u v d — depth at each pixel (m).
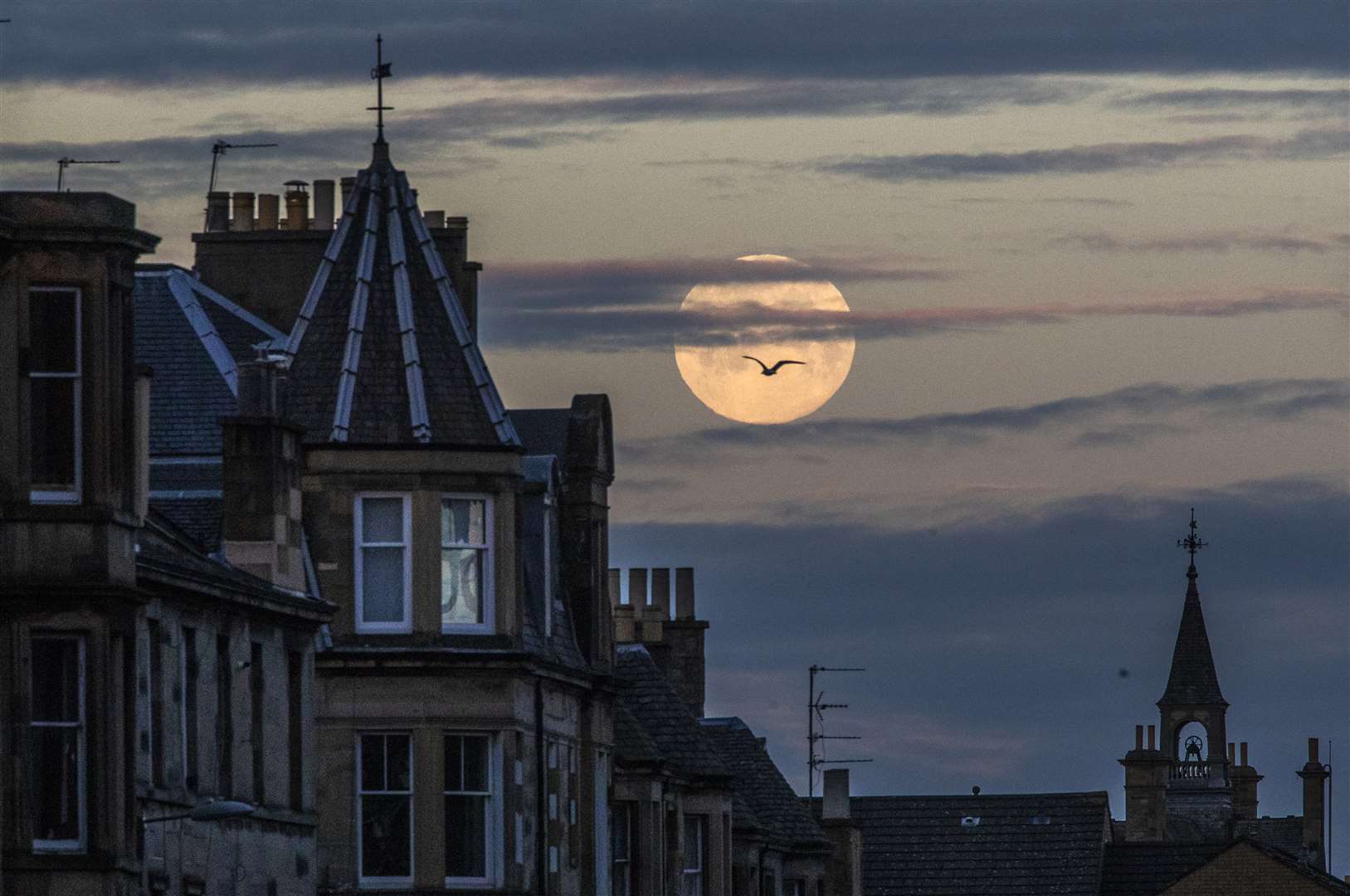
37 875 143.75
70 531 145.38
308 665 182.25
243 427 180.88
